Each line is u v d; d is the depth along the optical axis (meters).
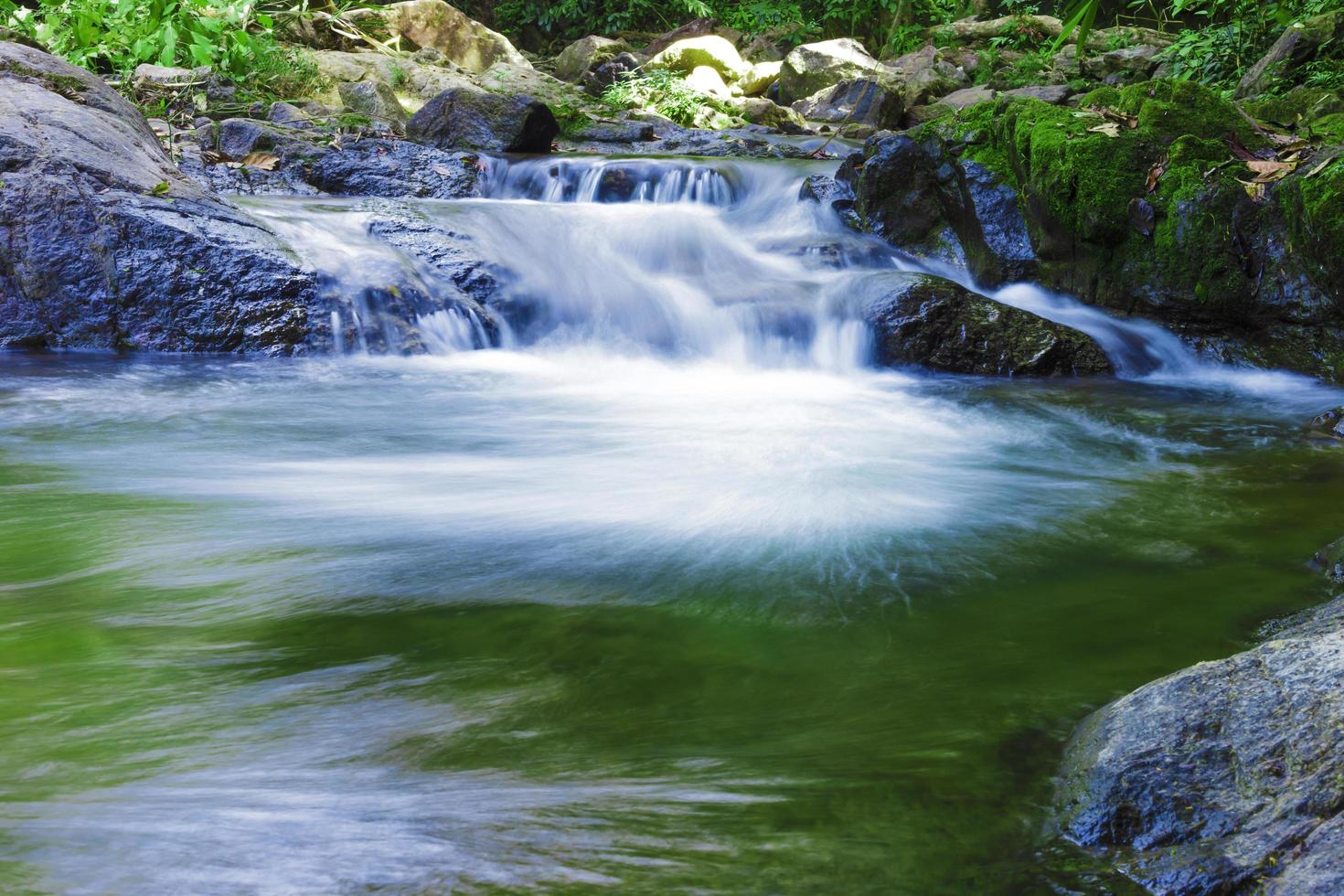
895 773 2.01
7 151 6.88
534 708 2.30
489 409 5.77
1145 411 6.01
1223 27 12.70
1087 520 3.85
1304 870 1.53
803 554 3.40
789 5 20.53
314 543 3.42
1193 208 7.18
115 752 2.03
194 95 11.15
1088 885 1.65
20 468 4.29
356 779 1.94
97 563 3.19
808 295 7.59
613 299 7.81
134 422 5.16
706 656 2.61
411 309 7.31
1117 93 8.38
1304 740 1.76
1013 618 2.89
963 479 4.44
